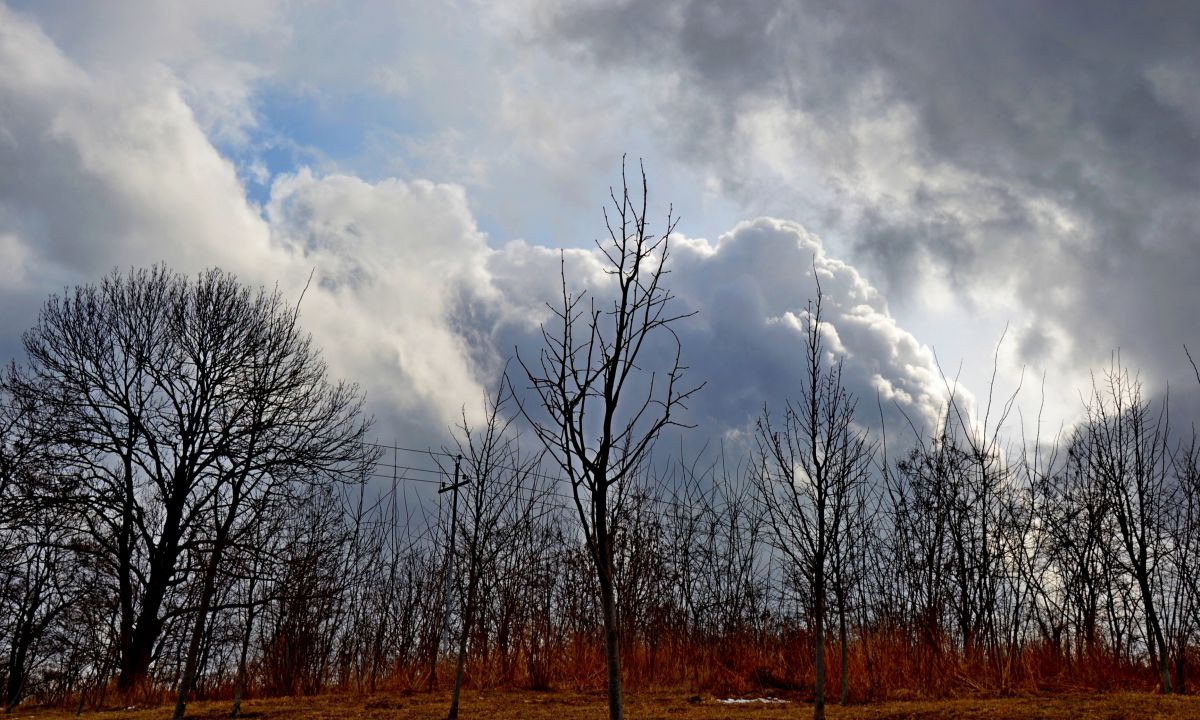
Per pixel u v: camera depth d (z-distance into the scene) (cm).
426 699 1191
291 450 1891
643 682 1326
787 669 1320
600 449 615
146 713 1160
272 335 2025
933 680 1145
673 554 1524
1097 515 1228
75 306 2053
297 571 1425
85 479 1941
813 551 908
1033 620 1241
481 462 1060
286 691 1397
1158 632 1048
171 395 2064
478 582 1304
